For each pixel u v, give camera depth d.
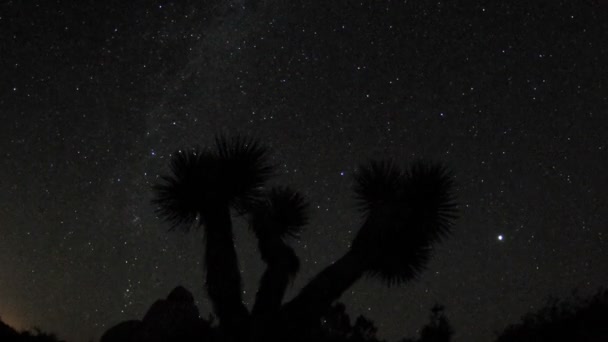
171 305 6.07
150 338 5.70
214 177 5.17
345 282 4.83
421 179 5.46
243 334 4.63
